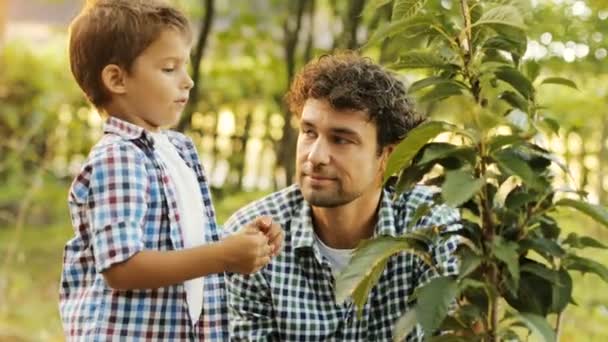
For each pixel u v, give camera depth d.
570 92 5.50
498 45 2.05
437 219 2.66
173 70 2.40
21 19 10.16
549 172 2.01
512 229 1.98
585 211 1.95
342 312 2.66
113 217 2.23
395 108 2.49
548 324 1.91
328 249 2.69
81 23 2.41
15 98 8.93
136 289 2.25
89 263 2.32
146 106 2.38
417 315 1.89
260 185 8.43
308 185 2.47
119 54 2.36
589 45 4.44
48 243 7.67
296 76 2.61
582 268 2.00
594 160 5.82
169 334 2.33
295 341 2.67
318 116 2.45
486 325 1.99
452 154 1.93
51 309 6.54
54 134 8.93
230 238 2.25
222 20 8.30
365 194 2.62
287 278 2.67
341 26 6.28
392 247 2.00
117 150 2.29
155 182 2.32
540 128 2.20
